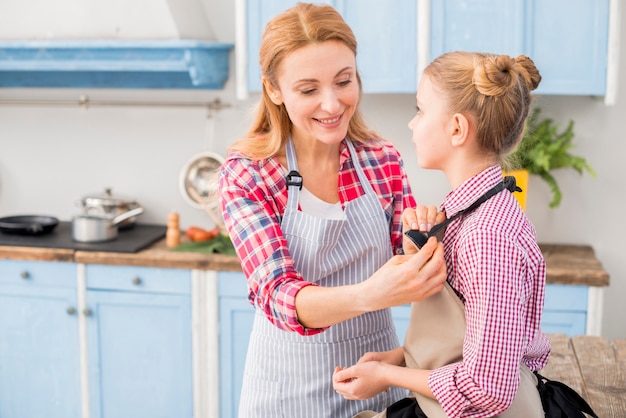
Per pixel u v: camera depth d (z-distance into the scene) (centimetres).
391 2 293
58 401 323
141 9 315
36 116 362
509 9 287
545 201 324
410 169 333
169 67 314
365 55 298
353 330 160
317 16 141
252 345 168
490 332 114
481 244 116
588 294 282
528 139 297
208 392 311
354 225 161
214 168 342
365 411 152
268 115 161
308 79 139
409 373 127
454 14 291
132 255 306
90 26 321
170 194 354
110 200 337
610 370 182
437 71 127
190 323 307
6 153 367
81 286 313
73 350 319
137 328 312
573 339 205
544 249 315
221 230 328
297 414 161
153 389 315
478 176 126
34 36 326
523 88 125
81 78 354
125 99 353
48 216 345
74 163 361
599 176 320
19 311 321
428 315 128
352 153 164
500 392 114
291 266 144
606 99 288
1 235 330
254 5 303
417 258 121
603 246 324
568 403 131
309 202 159
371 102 332
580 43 286
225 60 335
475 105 122
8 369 325
